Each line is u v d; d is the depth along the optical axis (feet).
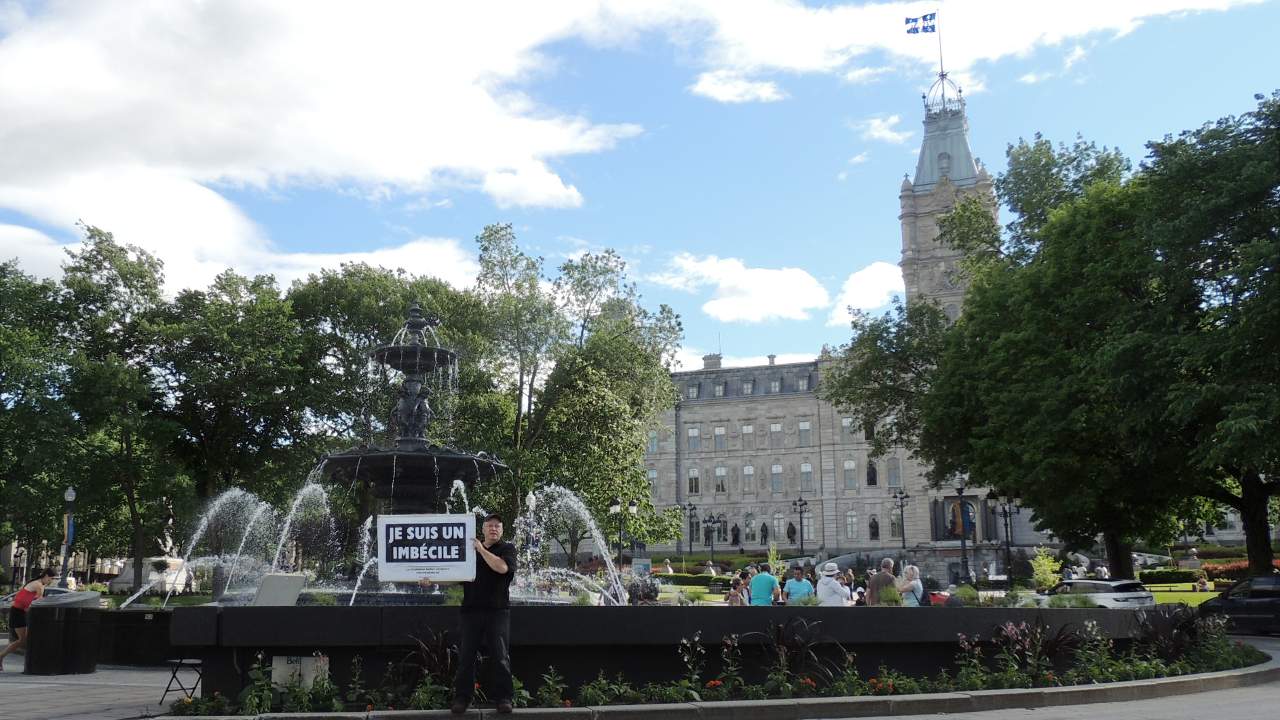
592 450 150.51
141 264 161.79
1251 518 119.96
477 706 37.70
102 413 146.30
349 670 38.81
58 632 57.88
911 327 169.68
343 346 168.14
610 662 41.09
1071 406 115.24
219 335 152.87
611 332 154.92
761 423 398.83
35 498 141.79
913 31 353.72
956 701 42.27
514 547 36.88
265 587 42.24
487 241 154.51
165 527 207.10
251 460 164.66
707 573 237.66
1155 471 117.39
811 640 43.45
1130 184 119.14
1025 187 150.82
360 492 154.92
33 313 153.79
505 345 152.87
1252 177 95.66
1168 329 104.32
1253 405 90.07
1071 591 111.24
